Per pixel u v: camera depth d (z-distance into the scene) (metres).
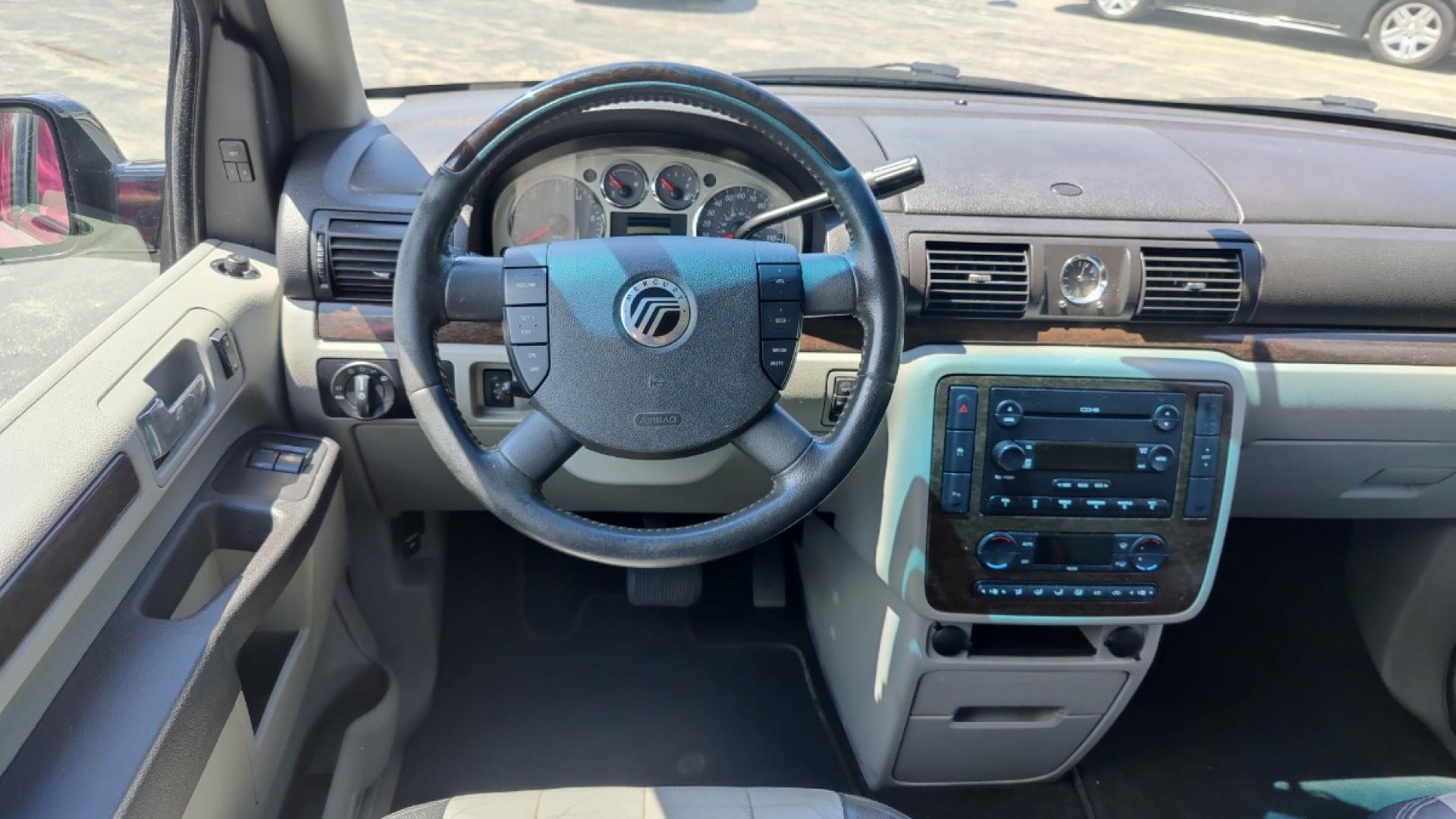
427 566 2.07
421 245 1.16
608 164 1.66
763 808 1.21
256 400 1.59
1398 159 1.96
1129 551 1.62
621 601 2.37
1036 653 1.72
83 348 1.28
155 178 1.62
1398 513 1.97
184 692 1.09
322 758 1.59
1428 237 1.71
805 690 2.18
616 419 1.20
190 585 1.32
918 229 1.62
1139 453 1.58
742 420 1.21
